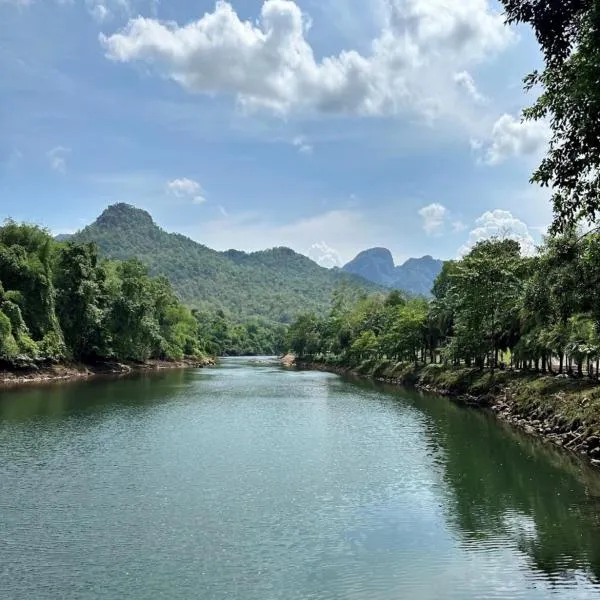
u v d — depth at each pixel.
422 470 33.47
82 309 107.44
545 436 43.44
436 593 17.81
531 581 18.55
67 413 55.25
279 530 23.55
